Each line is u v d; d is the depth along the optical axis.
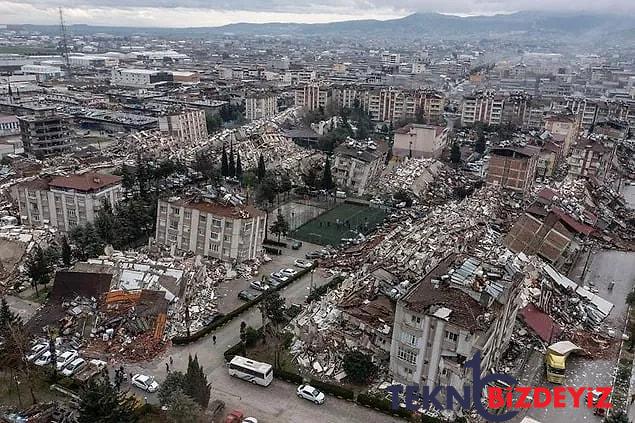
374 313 83.62
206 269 108.31
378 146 199.50
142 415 68.62
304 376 77.81
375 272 96.25
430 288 74.56
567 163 196.12
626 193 184.50
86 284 93.69
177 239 117.75
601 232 136.75
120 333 85.81
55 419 66.62
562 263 118.44
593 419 70.50
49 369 75.69
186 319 90.75
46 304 91.81
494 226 133.88
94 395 60.97
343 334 82.75
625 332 92.62
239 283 107.38
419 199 160.62
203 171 172.75
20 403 70.25
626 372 81.00
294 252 124.38
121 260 102.50
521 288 84.94
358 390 74.88
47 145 197.62
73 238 116.00
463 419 68.44
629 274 118.00
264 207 152.88
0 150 196.62
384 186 170.50
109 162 173.88
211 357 82.31
